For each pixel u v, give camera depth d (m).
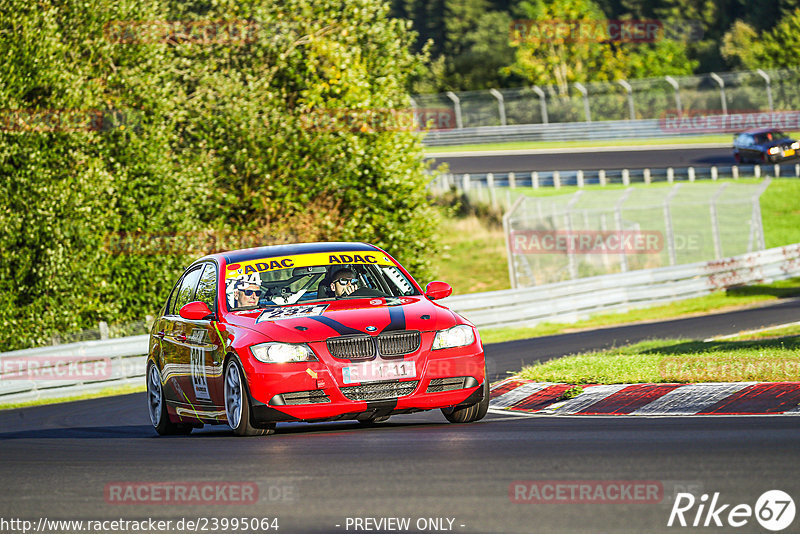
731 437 24.89
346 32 98.50
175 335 36.97
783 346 43.44
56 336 82.12
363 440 28.89
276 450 27.84
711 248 140.25
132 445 33.19
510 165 197.88
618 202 110.75
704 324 75.81
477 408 32.69
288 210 92.56
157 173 85.69
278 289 35.09
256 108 91.44
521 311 90.94
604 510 18.00
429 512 18.61
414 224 97.19
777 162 177.50
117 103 85.94
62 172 81.81
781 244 145.50
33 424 50.62
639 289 98.38
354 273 35.28
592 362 42.34
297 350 30.61
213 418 34.22
